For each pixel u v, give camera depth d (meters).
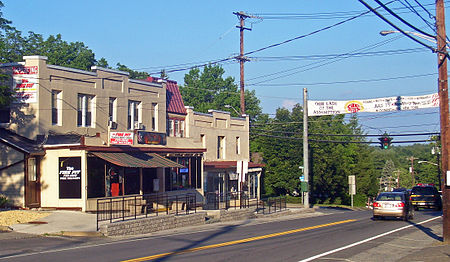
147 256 13.53
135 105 31.31
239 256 13.53
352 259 13.38
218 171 40.56
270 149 57.53
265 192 57.41
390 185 114.56
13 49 54.84
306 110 38.62
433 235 19.03
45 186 24.61
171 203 28.56
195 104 83.69
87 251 14.63
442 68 17.08
